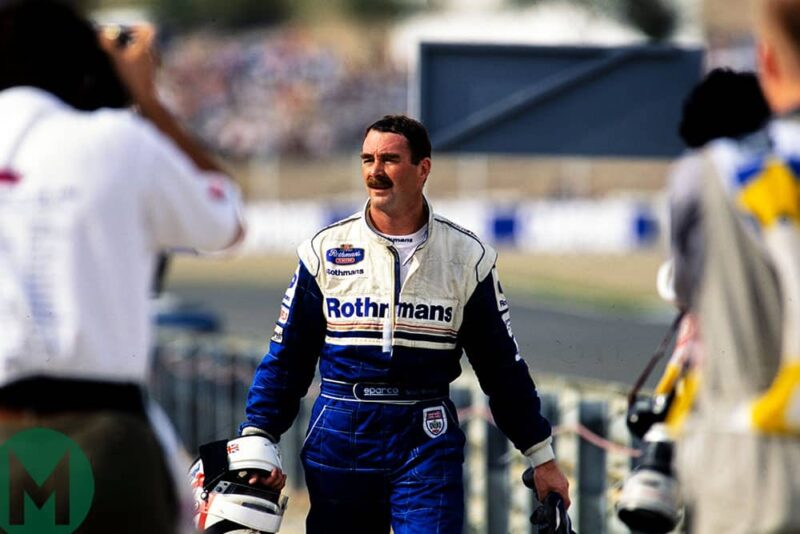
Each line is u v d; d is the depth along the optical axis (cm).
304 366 1381
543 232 7350
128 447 902
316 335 1374
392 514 1355
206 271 7875
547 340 4750
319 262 1351
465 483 2133
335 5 11962
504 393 1373
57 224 902
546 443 1380
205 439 3045
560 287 6500
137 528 904
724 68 1034
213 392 3020
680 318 1229
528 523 1992
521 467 2011
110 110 948
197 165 977
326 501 1367
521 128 2102
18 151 912
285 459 2720
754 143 928
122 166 908
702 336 929
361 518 1370
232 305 6369
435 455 1343
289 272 7744
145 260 927
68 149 908
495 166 9662
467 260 1348
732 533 906
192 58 11081
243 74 11206
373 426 1344
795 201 902
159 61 997
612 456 1819
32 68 938
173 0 11175
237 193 988
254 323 5666
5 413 905
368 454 1348
